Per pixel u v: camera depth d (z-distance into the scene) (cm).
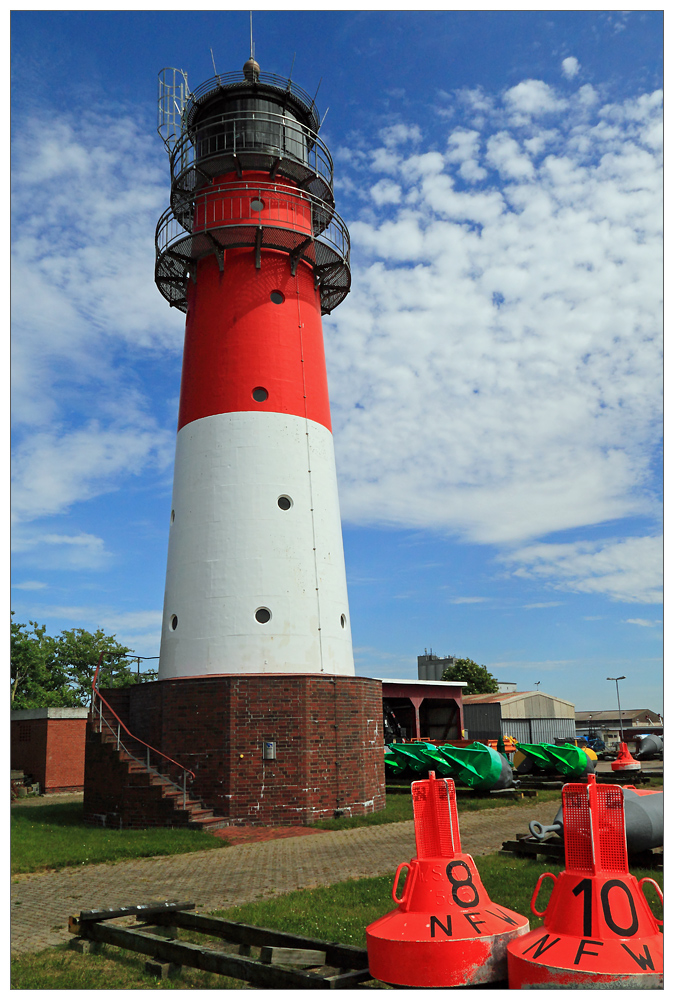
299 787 1802
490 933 608
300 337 2220
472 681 7675
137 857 1412
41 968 777
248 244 2202
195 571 2027
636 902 564
